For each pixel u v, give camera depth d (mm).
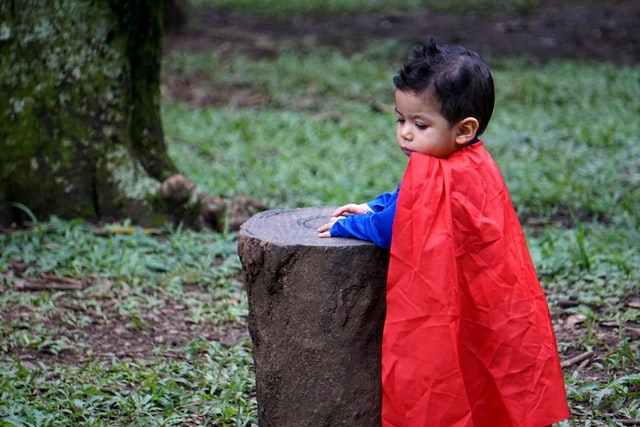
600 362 6074
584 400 5543
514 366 4250
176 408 5465
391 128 12945
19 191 8602
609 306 6848
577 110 13648
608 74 15828
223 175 10477
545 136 12273
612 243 8305
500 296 4238
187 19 20109
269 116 13391
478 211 4238
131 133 8977
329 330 4414
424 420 4105
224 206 8719
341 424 4500
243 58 17422
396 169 10891
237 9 23594
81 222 8461
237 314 6895
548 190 9930
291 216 4918
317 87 15297
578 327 6672
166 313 7027
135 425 5156
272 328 4531
